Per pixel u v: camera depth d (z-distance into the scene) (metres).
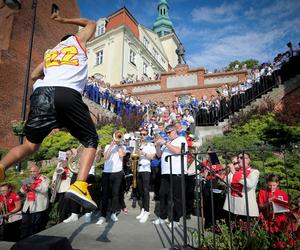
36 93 2.01
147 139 6.90
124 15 27.14
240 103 13.16
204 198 5.49
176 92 20.69
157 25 42.09
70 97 1.97
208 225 4.97
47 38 17.00
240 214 4.32
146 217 5.35
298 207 4.04
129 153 7.82
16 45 14.61
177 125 6.50
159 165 6.90
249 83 13.64
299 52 12.31
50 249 2.03
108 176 5.47
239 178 4.48
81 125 2.02
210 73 20.42
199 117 13.95
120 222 5.30
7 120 13.41
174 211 4.81
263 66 13.55
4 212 5.63
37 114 1.92
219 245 3.46
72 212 5.49
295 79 11.88
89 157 1.99
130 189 8.27
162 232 4.51
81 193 1.87
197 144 6.87
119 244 3.84
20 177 7.59
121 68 24.34
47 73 2.10
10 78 13.93
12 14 14.62
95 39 27.28
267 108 11.76
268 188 4.28
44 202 5.57
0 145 12.86
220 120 13.51
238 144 9.34
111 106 15.90
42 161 10.28
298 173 6.32
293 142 8.95
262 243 3.26
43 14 16.92
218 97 14.27
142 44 28.23
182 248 3.24
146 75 29.03
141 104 18.08
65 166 6.25
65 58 2.13
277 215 3.90
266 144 9.03
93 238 4.16
